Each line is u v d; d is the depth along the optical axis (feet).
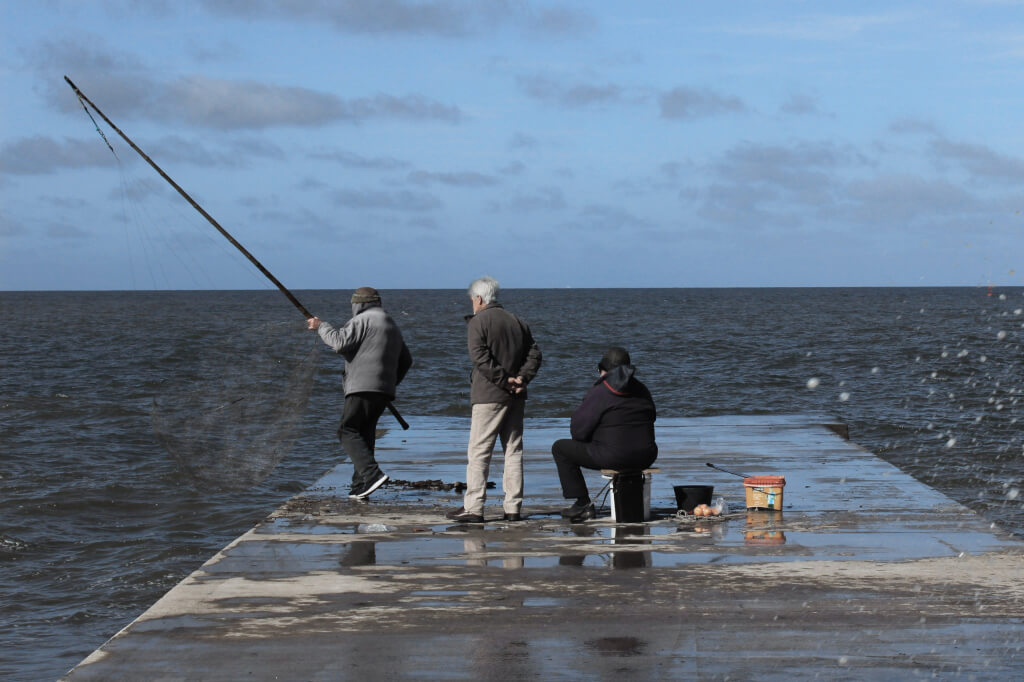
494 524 32.37
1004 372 131.34
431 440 53.78
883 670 18.94
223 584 25.09
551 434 56.03
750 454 47.60
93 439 77.66
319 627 21.66
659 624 21.75
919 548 28.55
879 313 355.36
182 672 19.02
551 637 20.90
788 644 20.39
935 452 71.92
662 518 33.19
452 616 22.40
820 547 28.73
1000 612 22.44
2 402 99.55
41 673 31.30
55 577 41.88
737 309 428.15
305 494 38.17
